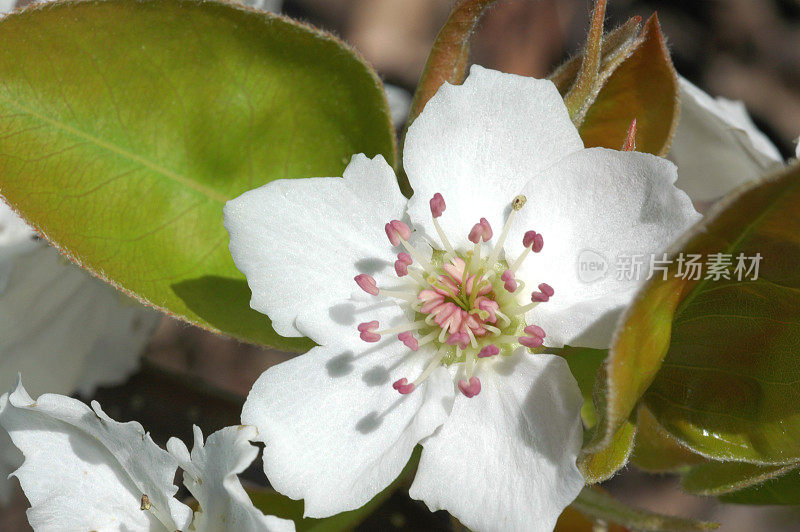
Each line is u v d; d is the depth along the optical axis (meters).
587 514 0.20
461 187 0.19
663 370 0.19
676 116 0.20
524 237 0.19
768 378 0.19
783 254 0.18
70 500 0.20
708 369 0.19
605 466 0.19
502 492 0.19
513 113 0.19
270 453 0.19
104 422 0.19
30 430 0.20
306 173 0.21
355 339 0.19
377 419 0.19
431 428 0.19
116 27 0.20
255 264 0.19
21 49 0.20
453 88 0.19
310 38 0.20
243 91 0.20
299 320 0.19
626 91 0.20
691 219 0.19
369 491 0.19
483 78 0.19
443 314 0.20
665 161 0.19
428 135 0.19
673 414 0.19
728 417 0.19
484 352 0.19
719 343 0.19
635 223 0.19
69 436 0.20
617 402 0.17
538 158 0.19
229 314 0.20
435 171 0.19
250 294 0.20
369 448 0.19
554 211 0.19
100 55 0.20
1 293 0.22
